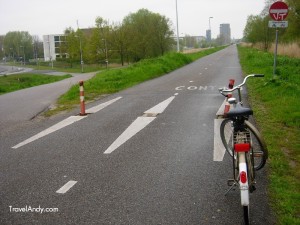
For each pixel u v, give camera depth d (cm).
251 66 2388
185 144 681
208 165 562
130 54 7344
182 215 403
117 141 718
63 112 1098
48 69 10025
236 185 454
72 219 403
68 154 643
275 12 1305
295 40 3581
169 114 975
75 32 8444
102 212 417
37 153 657
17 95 1747
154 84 1723
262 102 1064
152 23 6856
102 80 1838
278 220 380
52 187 493
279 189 454
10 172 559
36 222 399
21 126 921
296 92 1128
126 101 1230
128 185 492
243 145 360
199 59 4362
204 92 1364
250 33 5806
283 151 606
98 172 546
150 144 690
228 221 386
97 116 991
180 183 493
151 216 403
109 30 7306
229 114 390
